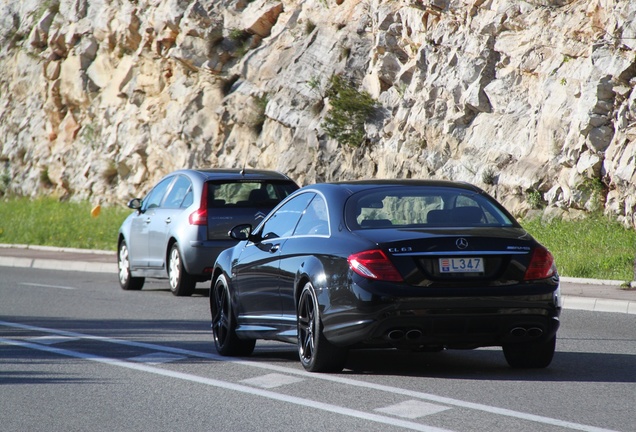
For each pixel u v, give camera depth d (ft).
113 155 286.66
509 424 50.39
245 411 55.52
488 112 187.83
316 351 66.08
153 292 135.33
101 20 296.10
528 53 182.29
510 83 185.26
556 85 173.58
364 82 215.92
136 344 84.43
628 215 157.38
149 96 280.51
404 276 62.08
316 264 66.23
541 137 174.29
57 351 80.43
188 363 73.77
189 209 128.36
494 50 188.44
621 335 87.97
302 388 61.98
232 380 65.67
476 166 184.14
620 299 107.04
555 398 57.41
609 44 163.53
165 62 272.51
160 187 139.13
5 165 331.98
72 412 56.59
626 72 160.56
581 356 75.25
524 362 69.10
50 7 326.85
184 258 126.93
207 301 122.52
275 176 131.64
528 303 62.75
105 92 295.69
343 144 214.07
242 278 76.13
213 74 253.44
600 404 55.47
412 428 49.93
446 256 62.54
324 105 221.46
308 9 238.89
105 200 286.25
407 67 205.77
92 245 217.77
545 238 157.69
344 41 223.51
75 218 255.50
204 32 253.24
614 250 143.13
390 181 71.31
